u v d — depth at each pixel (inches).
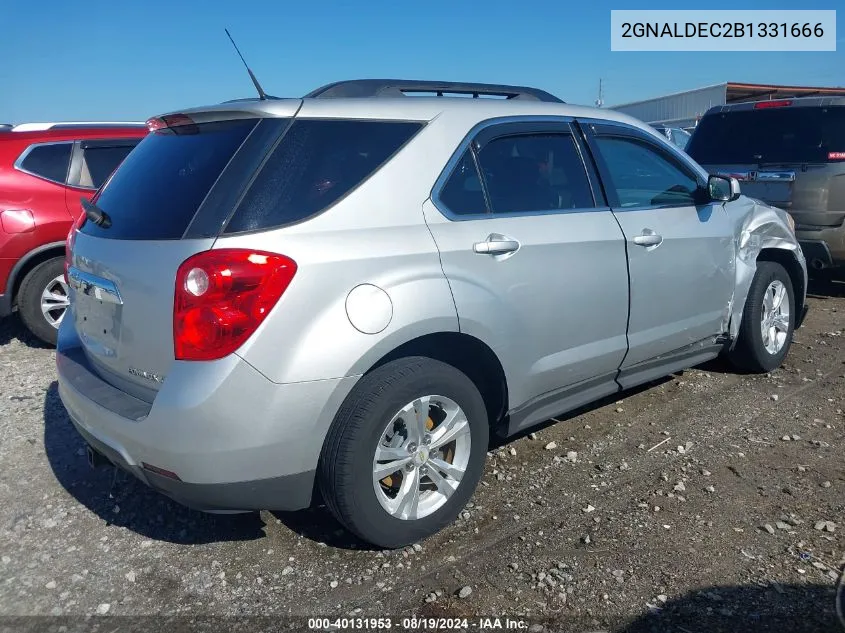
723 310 182.2
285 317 104.2
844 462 150.0
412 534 122.3
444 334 123.0
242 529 132.0
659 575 114.2
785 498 136.4
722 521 129.1
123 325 113.0
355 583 115.3
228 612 109.3
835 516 129.4
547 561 119.0
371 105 124.3
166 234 109.6
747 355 197.2
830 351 223.5
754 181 285.3
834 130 266.1
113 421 109.8
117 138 249.9
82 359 132.1
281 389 104.0
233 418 101.8
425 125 127.7
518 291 132.0
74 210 237.8
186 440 101.7
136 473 110.7
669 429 169.3
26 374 217.8
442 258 121.0
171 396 102.6
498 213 133.6
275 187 109.5
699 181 179.2
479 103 138.6
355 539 128.0
